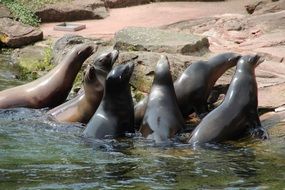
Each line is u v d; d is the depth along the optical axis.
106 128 22.53
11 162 19.48
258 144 21.28
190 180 17.75
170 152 20.55
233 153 20.41
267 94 25.56
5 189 16.98
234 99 22.42
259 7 45.81
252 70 23.42
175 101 23.14
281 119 23.38
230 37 36.88
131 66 23.31
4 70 35.47
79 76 30.64
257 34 37.09
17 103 26.72
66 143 21.69
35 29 42.19
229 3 52.62
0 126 23.97
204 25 40.56
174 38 32.09
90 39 35.84
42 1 50.22
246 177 17.98
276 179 17.81
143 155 20.23
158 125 22.11
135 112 24.17
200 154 20.30
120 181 17.69
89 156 20.17
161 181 17.69
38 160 19.72
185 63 27.98
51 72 27.64
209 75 25.44
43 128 23.78
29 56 37.66
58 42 35.53
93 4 49.44
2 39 41.56
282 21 38.66
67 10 48.47
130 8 52.31
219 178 17.94
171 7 51.47
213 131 21.69
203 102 25.28
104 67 25.00
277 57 31.08
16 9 48.22
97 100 24.75
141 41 31.70
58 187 17.16
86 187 17.17
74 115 24.86
